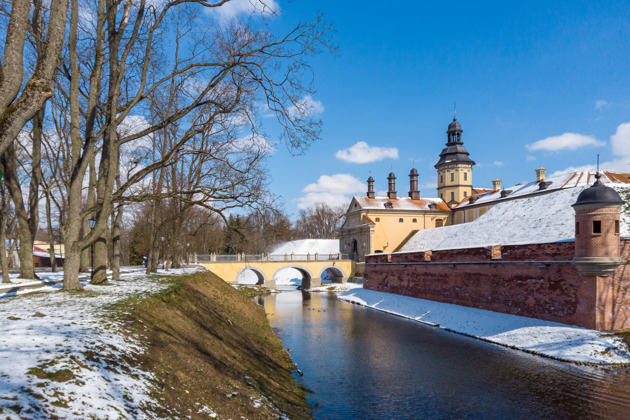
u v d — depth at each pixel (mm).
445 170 75250
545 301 24094
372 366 18344
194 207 43156
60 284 18141
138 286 17438
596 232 20656
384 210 68188
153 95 21641
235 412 8578
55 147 26312
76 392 5848
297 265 60562
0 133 7156
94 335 8453
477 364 18672
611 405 13609
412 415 12938
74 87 13688
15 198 19031
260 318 28109
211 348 12438
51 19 7965
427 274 37844
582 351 19094
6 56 7309
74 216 14570
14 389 5336
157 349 9391
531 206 40000
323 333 26062
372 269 50625
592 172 51094
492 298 28906
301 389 14812
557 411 13203
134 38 14617
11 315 9648
